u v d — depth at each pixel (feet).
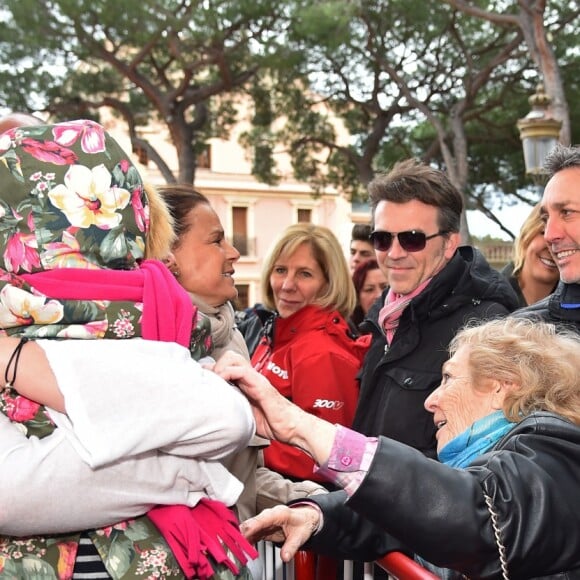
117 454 4.04
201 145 63.98
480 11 41.14
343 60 56.90
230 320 7.10
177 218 6.86
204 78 64.85
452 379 5.83
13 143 4.45
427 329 8.51
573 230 7.94
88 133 4.57
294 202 115.75
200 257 6.87
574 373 5.44
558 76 38.63
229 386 4.54
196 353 4.93
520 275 12.19
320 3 48.93
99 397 4.10
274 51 52.26
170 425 4.17
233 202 113.50
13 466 4.06
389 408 8.41
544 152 26.71
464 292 8.52
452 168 52.60
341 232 117.60
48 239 4.34
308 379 9.32
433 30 53.36
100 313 4.34
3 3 47.93
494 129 64.90
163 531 4.35
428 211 8.76
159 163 57.21
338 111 63.41
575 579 4.89
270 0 48.16
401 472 4.86
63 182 4.41
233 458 6.92
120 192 4.55
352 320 14.75
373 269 14.80
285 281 10.39
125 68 51.29
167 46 53.52
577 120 57.06
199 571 4.35
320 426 5.05
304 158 68.80
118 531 4.36
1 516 4.03
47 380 4.15
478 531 4.74
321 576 6.95
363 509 4.92
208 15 48.08
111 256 4.47
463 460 5.59
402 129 66.49
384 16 52.06
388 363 8.61
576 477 4.92
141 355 4.31
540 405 5.43
